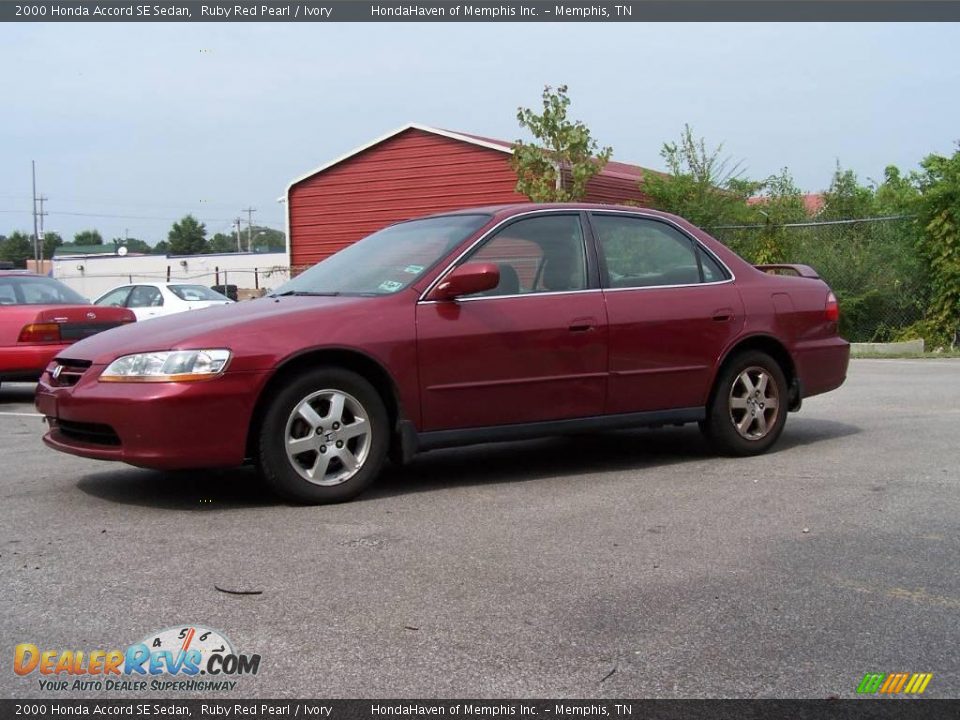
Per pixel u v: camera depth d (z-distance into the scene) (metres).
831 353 7.05
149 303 16.91
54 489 5.67
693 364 6.35
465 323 5.61
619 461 6.55
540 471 6.21
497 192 24.09
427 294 5.57
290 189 27.25
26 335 9.88
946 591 3.90
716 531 4.73
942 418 8.20
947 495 5.44
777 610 3.69
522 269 5.93
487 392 5.67
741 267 6.77
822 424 7.98
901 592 3.89
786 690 3.06
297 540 4.55
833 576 4.07
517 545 4.48
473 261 5.78
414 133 25.25
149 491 5.60
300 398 5.16
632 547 4.46
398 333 5.41
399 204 25.67
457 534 4.67
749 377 6.62
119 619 3.58
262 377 5.07
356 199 26.41
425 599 3.77
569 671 3.17
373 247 6.32
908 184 17.64
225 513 5.07
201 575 4.04
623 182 23.25
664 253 6.49
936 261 15.95
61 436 5.46
